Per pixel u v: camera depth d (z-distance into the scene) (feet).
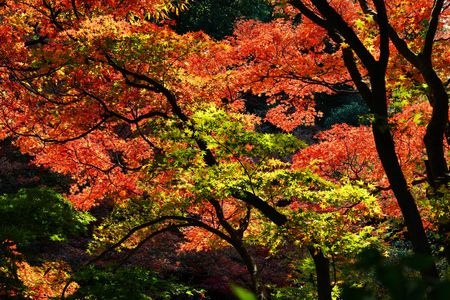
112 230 36.91
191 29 88.69
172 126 31.24
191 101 33.71
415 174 35.94
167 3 38.70
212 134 28.25
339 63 31.22
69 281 25.91
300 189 27.94
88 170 36.88
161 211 34.58
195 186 26.14
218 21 87.76
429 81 25.90
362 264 2.38
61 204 28.37
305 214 25.57
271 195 28.30
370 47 29.96
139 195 36.65
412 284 2.17
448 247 25.50
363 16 28.09
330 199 27.04
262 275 47.57
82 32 29.45
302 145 26.27
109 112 32.48
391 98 37.50
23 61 32.17
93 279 25.94
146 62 30.40
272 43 32.42
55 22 34.86
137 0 35.99
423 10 29.78
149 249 47.24
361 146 35.65
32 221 25.88
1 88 34.24
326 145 36.55
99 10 35.65
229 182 26.05
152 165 29.53
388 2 34.27
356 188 27.07
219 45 32.58
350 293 2.33
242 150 25.80
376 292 23.00
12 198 27.35
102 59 30.17
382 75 24.94
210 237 37.37
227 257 50.90
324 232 24.90
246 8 90.68
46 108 34.37
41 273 30.30
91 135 36.65
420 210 32.94
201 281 48.08
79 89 31.96
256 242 31.48
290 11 35.88
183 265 48.60
